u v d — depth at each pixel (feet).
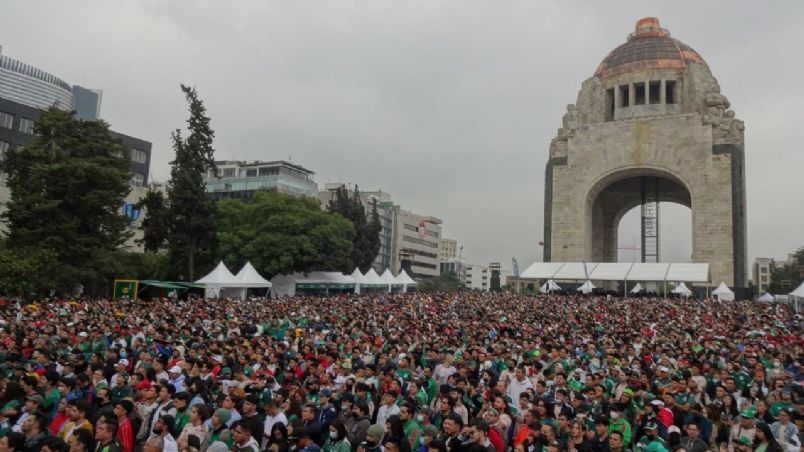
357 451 28.09
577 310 117.19
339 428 28.12
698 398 40.57
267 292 181.78
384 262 450.71
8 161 138.21
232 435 26.94
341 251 192.85
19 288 116.88
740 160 223.51
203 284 139.85
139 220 237.25
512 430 35.19
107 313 84.28
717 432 36.24
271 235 180.75
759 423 31.94
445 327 74.74
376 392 38.42
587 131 245.04
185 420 32.40
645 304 140.46
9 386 33.68
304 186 369.50
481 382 42.32
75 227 135.33
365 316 90.74
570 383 43.37
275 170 369.91
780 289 422.41
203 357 45.21
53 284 126.11
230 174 386.93
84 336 56.54
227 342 54.44
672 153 228.43
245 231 185.88
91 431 28.04
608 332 78.38
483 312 107.96
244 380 39.70
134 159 279.90
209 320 79.10
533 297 165.78
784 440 33.78
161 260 180.96
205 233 184.34
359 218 255.50
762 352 59.52
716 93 233.76
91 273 133.80
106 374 44.19
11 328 63.87
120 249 157.48
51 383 35.58
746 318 106.63
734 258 212.64
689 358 54.13
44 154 137.28
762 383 46.29
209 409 31.19
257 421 30.01
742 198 221.87
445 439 28.12
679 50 249.96
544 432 28.81
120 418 29.86
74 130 147.43
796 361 55.57
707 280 189.98
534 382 42.65
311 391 38.70
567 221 243.81
